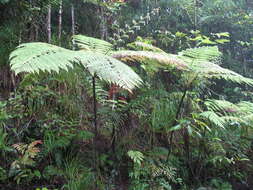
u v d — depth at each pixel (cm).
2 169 266
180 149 382
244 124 379
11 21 397
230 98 561
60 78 365
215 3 624
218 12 623
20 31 396
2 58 387
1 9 391
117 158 342
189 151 375
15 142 307
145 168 315
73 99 381
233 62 617
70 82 382
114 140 341
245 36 631
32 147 287
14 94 356
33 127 333
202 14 649
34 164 287
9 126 322
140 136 384
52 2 414
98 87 346
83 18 538
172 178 322
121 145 358
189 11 612
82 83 372
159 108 371
